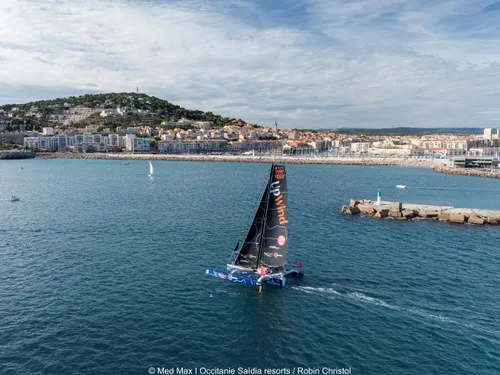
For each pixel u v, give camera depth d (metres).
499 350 34.38
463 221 81.19
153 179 169.25
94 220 80.38
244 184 148.88
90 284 46.69
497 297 44.28
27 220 80.81
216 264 53.59
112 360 32.34
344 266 53.50
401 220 83.25
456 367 32.09
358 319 39.28
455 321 39.06
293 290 45.44
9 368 31.03
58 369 31.06
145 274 49.84
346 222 80.62
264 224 46.66
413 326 38.09
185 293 44.38
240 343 35.09
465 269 52.97
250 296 43.84
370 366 32.19
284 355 33.56
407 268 53.09
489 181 167.88
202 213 88.19
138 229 72.50
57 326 37.12
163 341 35.12
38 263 53.81
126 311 40.16
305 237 68.19
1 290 44.78
